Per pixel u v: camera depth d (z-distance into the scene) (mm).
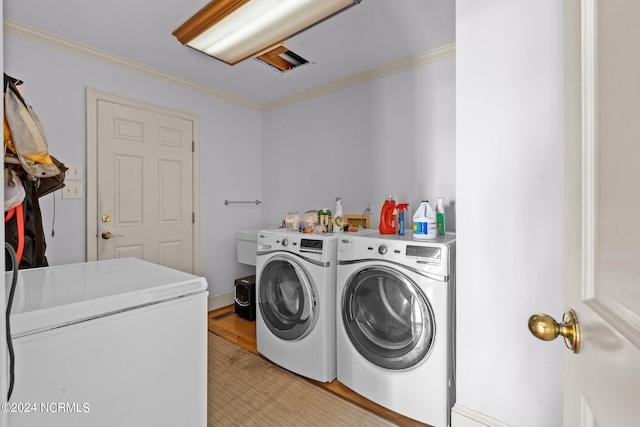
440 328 1528
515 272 1320
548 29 1231
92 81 2363
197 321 990
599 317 458
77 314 750
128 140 2561
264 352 2225
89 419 766
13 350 629
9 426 652
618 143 415
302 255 2002
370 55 2447
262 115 3578
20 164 1109
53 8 1855
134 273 1071
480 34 1379
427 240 1697
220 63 2582
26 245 1346
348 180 2896
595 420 484
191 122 2977
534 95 1264
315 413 1670
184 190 2932
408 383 1604
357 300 1821
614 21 424
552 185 1234
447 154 2330
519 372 1323
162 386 904
